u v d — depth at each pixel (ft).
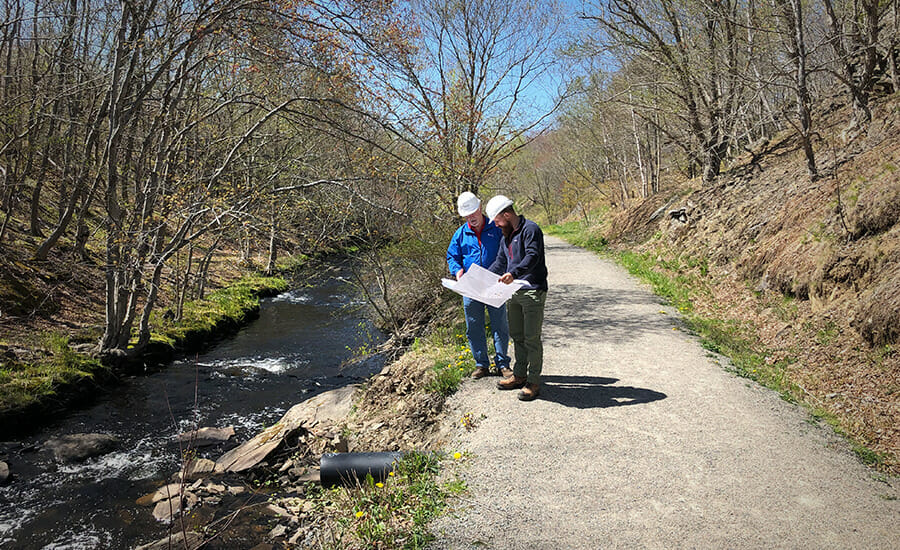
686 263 41.09
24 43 44.50
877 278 22.57
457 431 16.46
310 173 42.70
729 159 59.88
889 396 17.94
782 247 30.55
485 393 18.51
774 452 14.78
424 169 35.12
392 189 35.70
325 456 15.62
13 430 23.59
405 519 12.35
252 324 45.91
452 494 13.01
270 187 37.11
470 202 17.85
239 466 19.47
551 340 25.30
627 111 71.26
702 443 15.11
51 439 22.85
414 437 17.87
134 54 30.04
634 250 53.88
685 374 20.59
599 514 12.03
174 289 48.24
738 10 47.26
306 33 29.86
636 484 13.15
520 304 17.57
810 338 23.47
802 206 32.04
